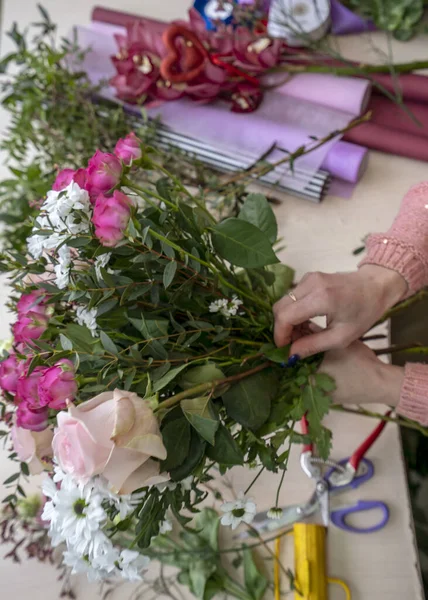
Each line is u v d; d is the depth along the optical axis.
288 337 0.62
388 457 0.77
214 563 0.73
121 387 0.51
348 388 0.65
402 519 0.73
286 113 0.99
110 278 0.49
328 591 0.71
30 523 0.78
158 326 0.52
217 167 0.98
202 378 0.53
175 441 0.49
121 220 0.47
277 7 1.04
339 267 0.89
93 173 0.50
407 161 0.96
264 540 0.74
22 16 1.30
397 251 0.62
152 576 0.74
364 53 1.05
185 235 0.56
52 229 0.50
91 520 0.44
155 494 0.50
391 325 0.95
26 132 0.96
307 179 0.92
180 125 1.00
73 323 0.55
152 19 1.14
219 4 1.06
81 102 0.99
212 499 0.78
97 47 1.13
